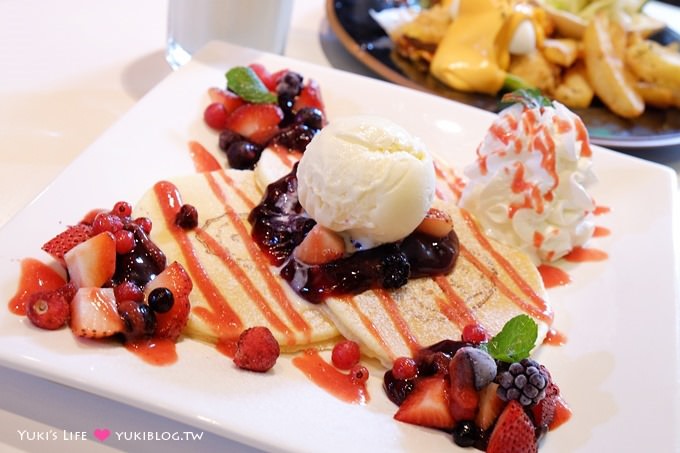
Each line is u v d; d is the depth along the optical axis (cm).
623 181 48
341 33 60
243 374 35
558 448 34
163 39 59
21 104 49
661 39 66
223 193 43
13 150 45
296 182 42
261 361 35
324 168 39
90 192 41
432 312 39
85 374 32
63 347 33
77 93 51
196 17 55
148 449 34
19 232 38
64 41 56
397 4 66
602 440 35
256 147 47
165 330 35
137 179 43
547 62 60
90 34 57
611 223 46
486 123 51
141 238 38
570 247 44
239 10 55
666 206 47
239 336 36
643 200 47
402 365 36
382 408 35
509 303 40
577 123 44
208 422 32
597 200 48
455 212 45
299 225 41
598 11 66
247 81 49
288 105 49
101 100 51
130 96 52
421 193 40
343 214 39
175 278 36
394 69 59
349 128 40
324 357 37
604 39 59
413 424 34
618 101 57
